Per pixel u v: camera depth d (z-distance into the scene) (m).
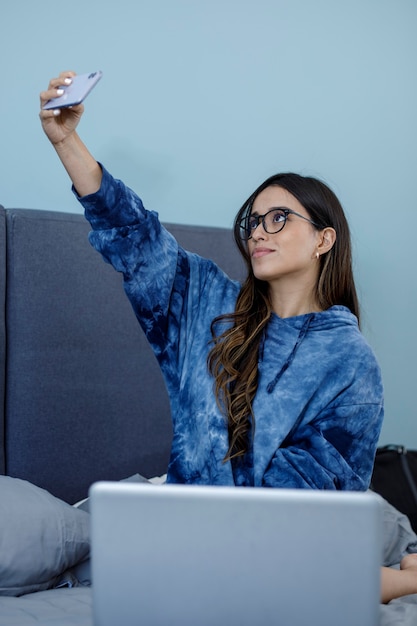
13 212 2.02
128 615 0.92
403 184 2.88
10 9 2.22
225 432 1.57
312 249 1.66
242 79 2.62
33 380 2.04
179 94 2.50
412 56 2.88
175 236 2.33
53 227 2.08
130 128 2.42
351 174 2.81
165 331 1.68
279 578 0.92
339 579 0.91
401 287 2.88
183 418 1.64
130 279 1.62
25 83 2.24
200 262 1.74
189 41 2.52
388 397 2.87
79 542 1.66
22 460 2.02
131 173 2.43
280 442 1.55
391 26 2.85
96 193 1.54
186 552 0.92
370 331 2.82
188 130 2.53
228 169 2.60
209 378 1.62
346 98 2.79
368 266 2.83
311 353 1.61
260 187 1.69
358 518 0.91
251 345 1.64
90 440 2.15
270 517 0.92
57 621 1.33
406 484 2.47
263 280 1.68
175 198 2.51
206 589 0.92
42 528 1.60
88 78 1.41
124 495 0.92
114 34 2.39
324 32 2.75
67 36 2.31
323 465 1.53
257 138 2.65
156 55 2.46
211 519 0.92
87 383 2.14
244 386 1.58
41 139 2.27
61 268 2.09
